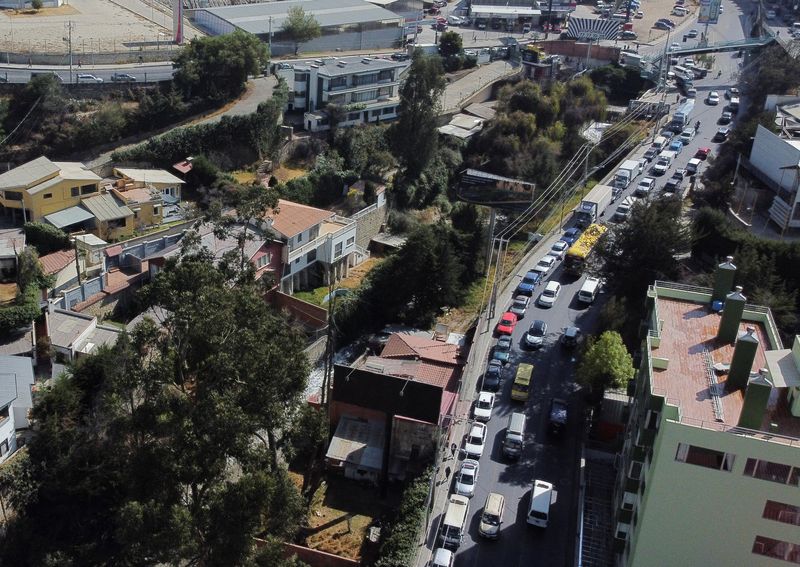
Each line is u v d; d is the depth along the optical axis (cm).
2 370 5734
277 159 9950
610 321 6881
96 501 5162
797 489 3744
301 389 4897
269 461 4756
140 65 10812
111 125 9238
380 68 11262
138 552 4109
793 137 9119
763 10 17038
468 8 17088
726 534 3912
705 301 5166
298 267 7962
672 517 3947
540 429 6156
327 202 9606
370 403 5844
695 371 4394
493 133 11306
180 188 9056
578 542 4897
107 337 6694
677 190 9712
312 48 13362
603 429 5922
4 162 8769
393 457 5788
